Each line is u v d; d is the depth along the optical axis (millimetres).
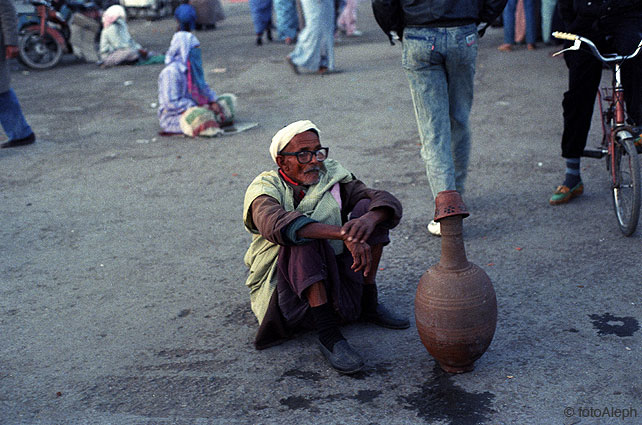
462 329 3008
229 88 11055
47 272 4668
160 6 22938
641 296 3854
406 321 3676
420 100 4719
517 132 7531
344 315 3525
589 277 4133
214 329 3805
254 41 16734
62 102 10758
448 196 3014
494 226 5039
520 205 5422
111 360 3525
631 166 4449
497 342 3471
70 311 4098
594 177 5934
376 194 3406
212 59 14109
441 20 4543
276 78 11672
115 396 3199
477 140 7336
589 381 3088
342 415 2959
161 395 3189
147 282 4449
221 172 6766
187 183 6473
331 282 3408
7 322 3986
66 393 3244
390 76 11219
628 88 4875
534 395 3010
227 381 3279
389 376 3238
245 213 3400
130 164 7184
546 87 9609
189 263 4707
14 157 7648
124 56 14039
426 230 5066
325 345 3346
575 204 5363
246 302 4117
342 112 9047
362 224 3119
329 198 3475
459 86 4785
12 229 5488
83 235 5305
